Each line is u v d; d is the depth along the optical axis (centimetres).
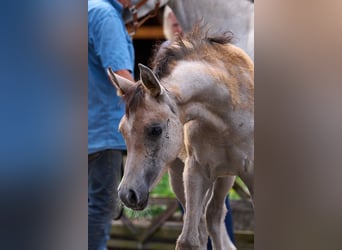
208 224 631
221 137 600
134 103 571
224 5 621
